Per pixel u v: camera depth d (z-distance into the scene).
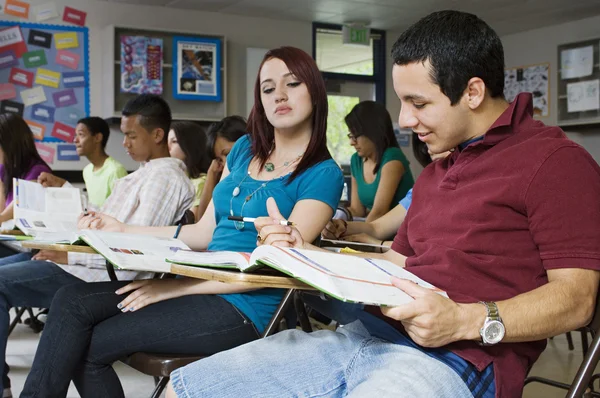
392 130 3.94
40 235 2.09
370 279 1.22
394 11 8.13
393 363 1.28
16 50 7.19
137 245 1.79
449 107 1.34
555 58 8.63
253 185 1.95
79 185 7.43
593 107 7.97
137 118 3.00
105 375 1.81
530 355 1.33
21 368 3.35
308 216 1.84
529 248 1.30
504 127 1.33
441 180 1.48
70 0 7.38
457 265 1.33
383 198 3.78
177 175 2.60
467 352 1.27
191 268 1.38
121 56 7.37
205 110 7.88
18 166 3.84
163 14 7.84
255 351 1.42
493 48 1.33
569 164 1.25
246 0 7.61
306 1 7.68
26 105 7.24
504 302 1.21
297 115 1.92
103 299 1.83
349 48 9.00
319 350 1.41
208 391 1.34
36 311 4.84
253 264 1.27
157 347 1.73
